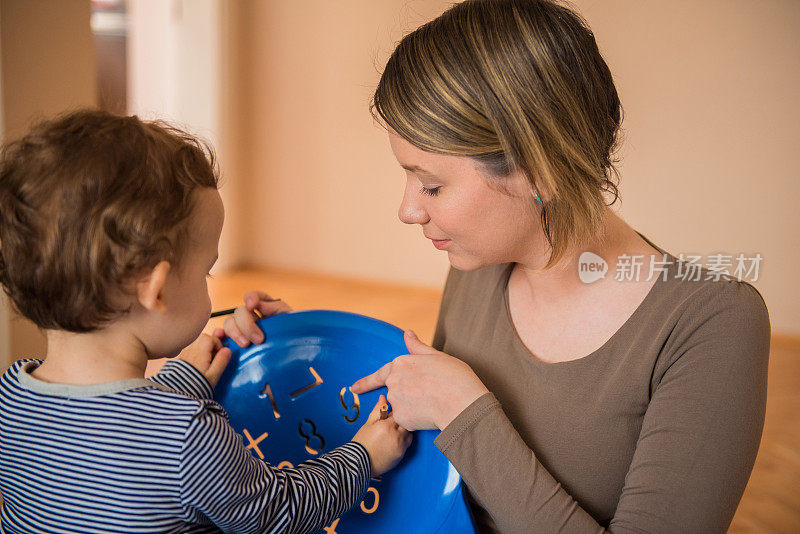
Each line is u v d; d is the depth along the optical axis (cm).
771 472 208
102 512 72
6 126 182
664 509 71
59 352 77
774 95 309
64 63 199
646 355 77
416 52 73
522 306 90
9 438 75
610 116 77
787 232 320
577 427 80
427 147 72
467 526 77
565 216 73
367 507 90
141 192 72
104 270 71
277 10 378
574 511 73
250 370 96
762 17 303
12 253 72
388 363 91
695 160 324
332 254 404
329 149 390
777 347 316
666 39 315
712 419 72
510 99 69
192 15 368
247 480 75
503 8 72
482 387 79
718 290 75
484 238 77
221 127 383
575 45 71
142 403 73
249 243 415
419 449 87
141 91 378
